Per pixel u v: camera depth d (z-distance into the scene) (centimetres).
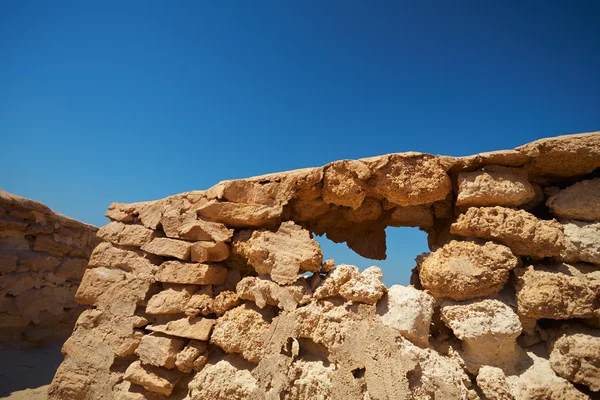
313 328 308
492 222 307
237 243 365
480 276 292
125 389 361
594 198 302
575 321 296
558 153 305
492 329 279
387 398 268
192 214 378
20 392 489
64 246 704
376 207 371
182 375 351
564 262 308
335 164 345
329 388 282
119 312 387
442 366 283
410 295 300
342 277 312
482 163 325
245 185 365
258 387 303
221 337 332
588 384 265
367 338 291
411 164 333
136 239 403
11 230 630
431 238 401
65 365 387
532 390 268
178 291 367
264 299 330
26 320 636
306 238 336
